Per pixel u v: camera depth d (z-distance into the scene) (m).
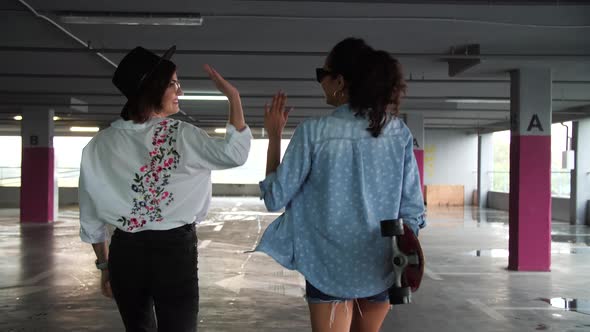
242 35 6.25
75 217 14.84
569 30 5.81
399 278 1.57
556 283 6.56
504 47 6.69
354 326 1.83
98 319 4.77
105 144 1.79
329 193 1.64
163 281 1.74
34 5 5.06
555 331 4.55
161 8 5.12
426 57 7.03
